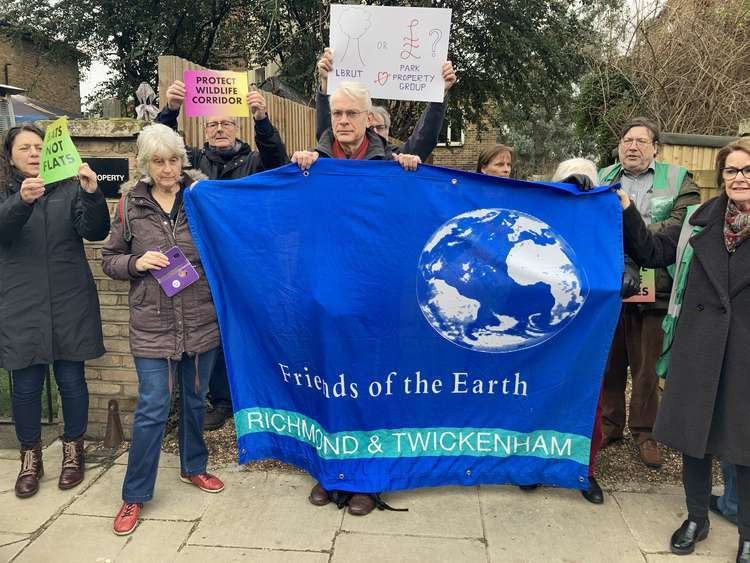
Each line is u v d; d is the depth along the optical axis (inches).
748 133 202.1
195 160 145.3
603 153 284.8
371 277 115.2
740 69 253.4
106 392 152.3
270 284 116.6
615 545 110.7
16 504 122.9
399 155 114.7
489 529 115.0
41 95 754.2
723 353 100.6
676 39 253.9
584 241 115.5
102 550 107.6
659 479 135.5
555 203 115.8
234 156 148.6
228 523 116.0
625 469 139.8
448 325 116.3
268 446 125.3
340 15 130.3
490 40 565.9
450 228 115.2
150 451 115.0
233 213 115.4
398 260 115.3
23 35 649.6
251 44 573.6
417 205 115.0
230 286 118.5
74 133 146.3
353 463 119.0
